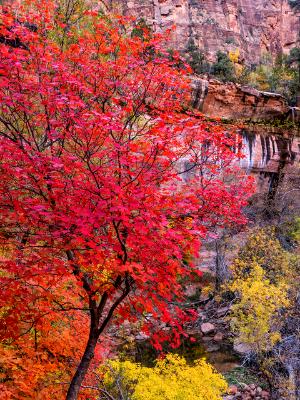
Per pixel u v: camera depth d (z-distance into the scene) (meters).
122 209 3.49
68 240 4.23
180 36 50.78
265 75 45.94
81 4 8.22
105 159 5.01
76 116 3.93
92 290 4.52
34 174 4.16
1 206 4.21
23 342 5.04
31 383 4.66
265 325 10.05
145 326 4.98
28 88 4.05
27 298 4.53
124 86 4.80
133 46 4.81
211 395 6.51
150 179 4.21
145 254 4.13
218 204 5.12
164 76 4.70
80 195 3.94
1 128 5.92
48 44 4.89
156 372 6.87
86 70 4.57
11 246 5.06
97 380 6.90
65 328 5.74
